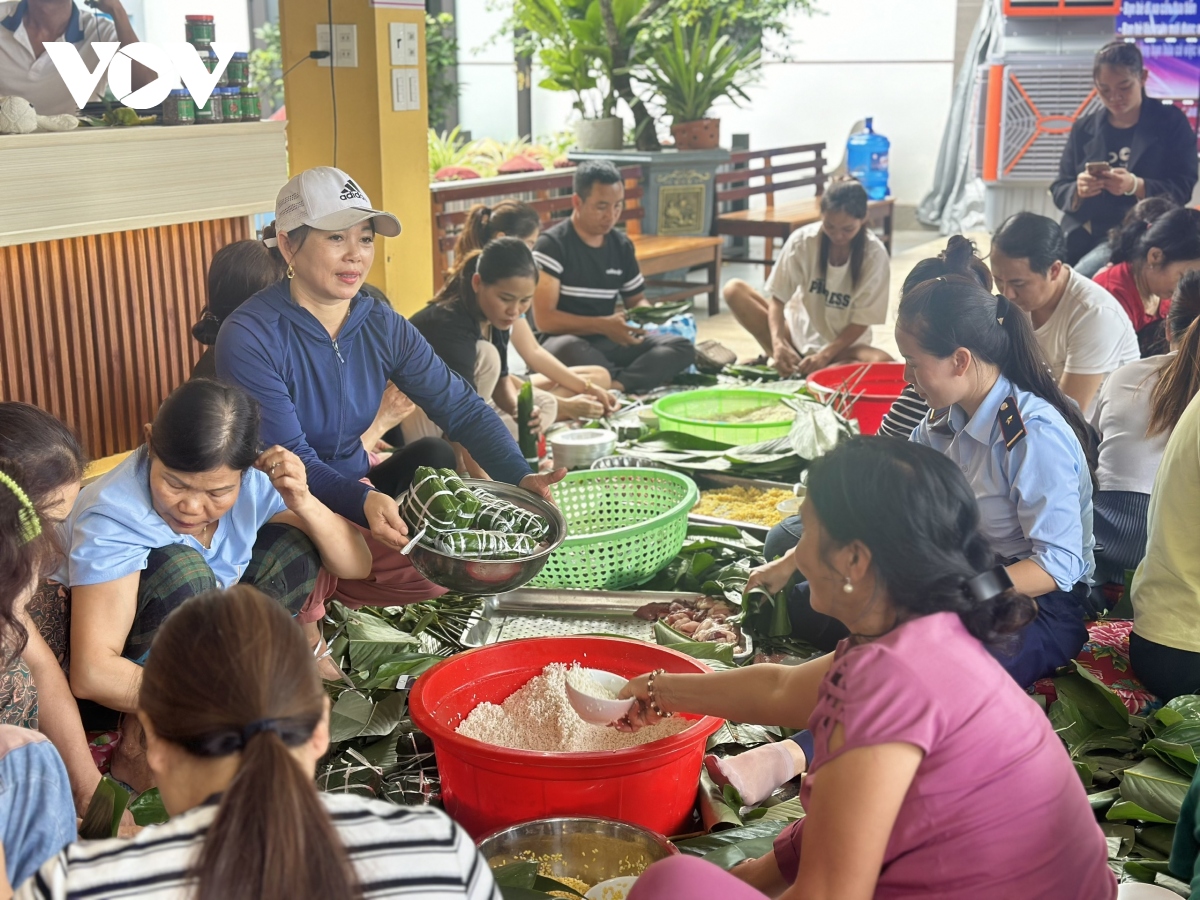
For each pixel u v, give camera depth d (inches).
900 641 57.1
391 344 116.3
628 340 204.1
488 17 471.2
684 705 77.8
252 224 169.8
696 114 332.8
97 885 43.0
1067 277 141.2
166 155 151.9
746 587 114.4
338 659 108.1
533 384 187.2
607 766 77.5
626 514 137.9
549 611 120.8
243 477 96.4
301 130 199.5
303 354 110.7
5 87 157.6
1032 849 57.1
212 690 44.5
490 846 75.7
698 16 332.8
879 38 462.9
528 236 180.7
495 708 90.9
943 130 461.7
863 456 58.3
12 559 65.1
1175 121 214.4
